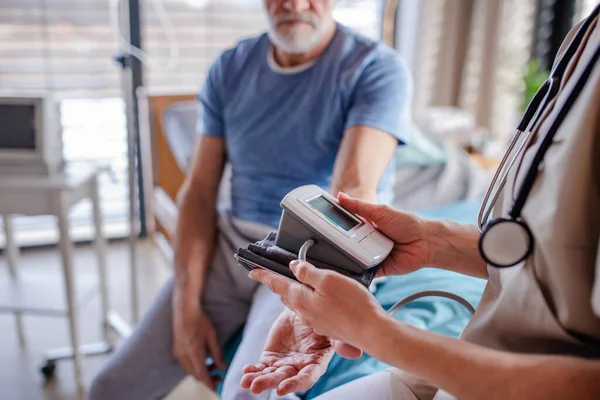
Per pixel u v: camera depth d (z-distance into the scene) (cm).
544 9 345
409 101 140
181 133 249
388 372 88
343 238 80
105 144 295
